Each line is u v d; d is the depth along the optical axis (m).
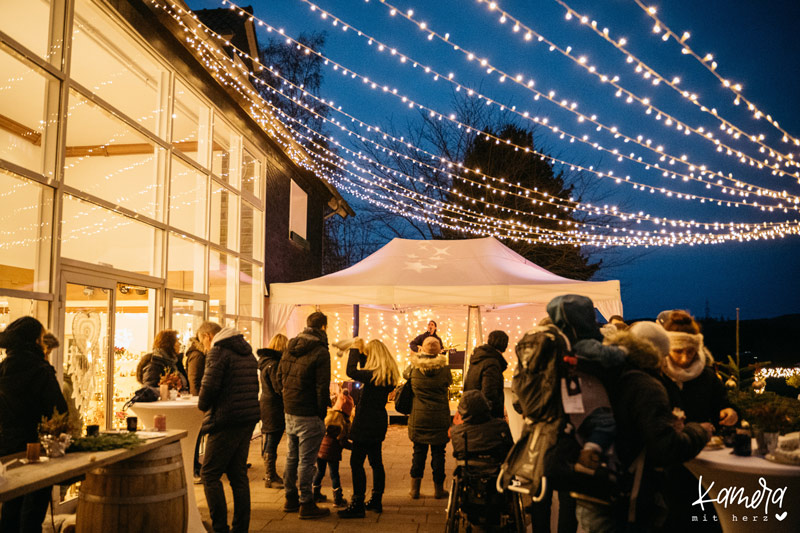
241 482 4.32
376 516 5.12
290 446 5.24
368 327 12.41
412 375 5.70
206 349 5.08
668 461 2.26
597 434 2.31
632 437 2.40
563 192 23.69
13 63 4.84
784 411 2.95
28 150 5.10
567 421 2.42
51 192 5.06
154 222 6.81
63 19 5.20
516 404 3.48
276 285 9.88
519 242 23.30
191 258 7.92
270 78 20.77
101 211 5.90
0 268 4.58
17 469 2.85
